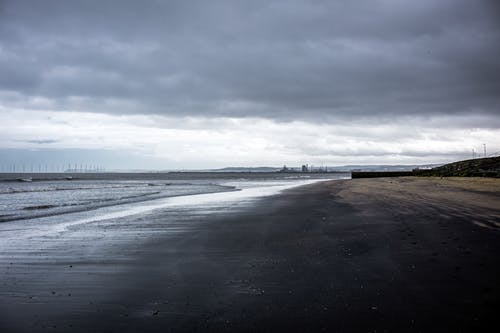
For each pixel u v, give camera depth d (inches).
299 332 163.5
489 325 161.6
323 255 303.4
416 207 583.8
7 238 446.3
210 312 190.1
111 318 186.9
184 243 384.5
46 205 972.6
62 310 199.5
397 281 224.2
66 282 253.0
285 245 353.1
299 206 729.6
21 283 252.7
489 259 259.8
